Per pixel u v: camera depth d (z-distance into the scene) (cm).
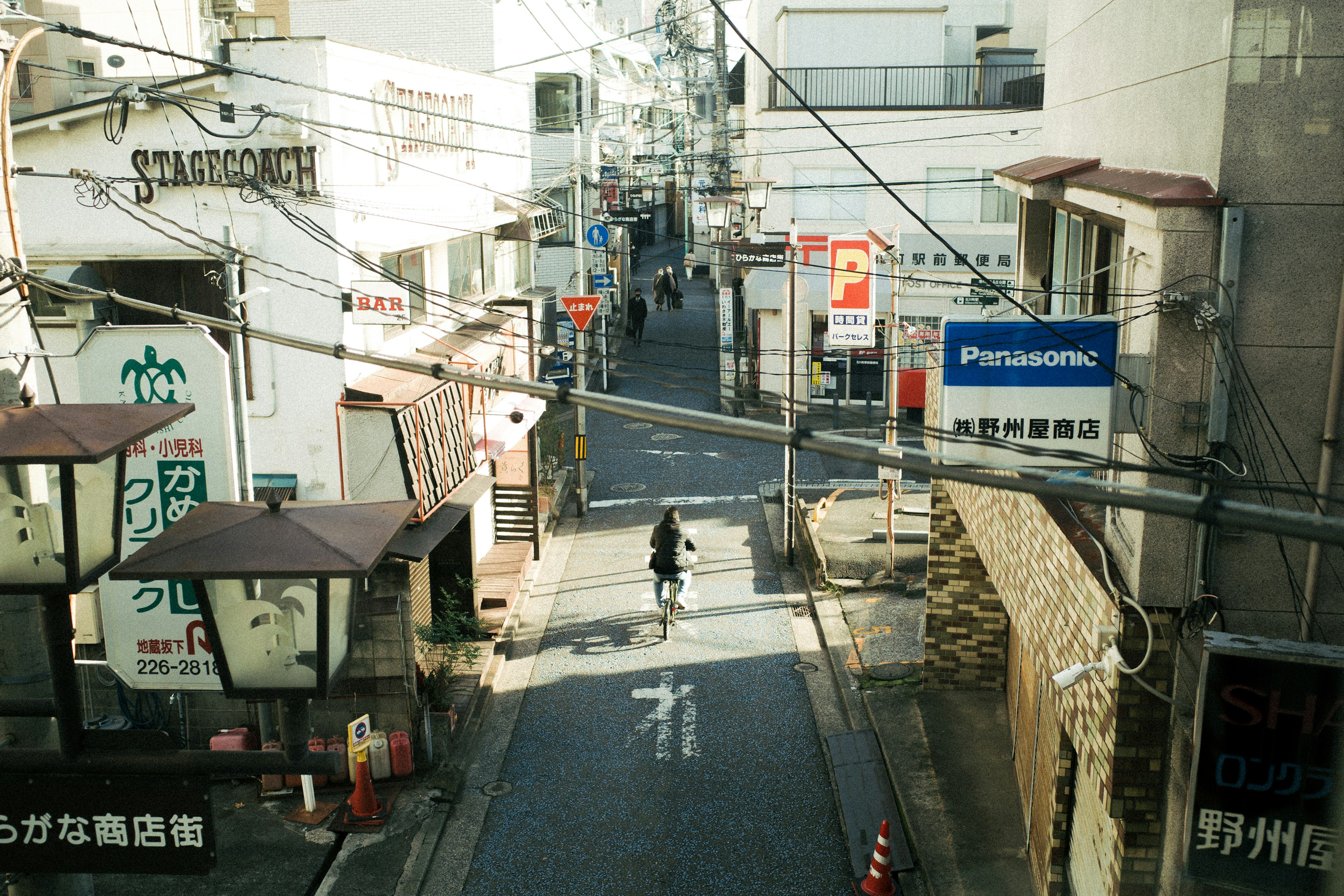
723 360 2994
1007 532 986
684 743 1213
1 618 484
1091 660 705
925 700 1291
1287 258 611
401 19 2547
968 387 688
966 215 2702
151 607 796
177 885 948
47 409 361
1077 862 823
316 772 363
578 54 3388
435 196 1530
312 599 331
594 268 3030
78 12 1819
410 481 1206
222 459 845
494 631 1492
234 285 1005
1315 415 621
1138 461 688
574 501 2170
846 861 991
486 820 1063
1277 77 599
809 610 1605
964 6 3009
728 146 3644
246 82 1178
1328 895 534
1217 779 539
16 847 388
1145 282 707
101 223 1220
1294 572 632
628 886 953
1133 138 798
